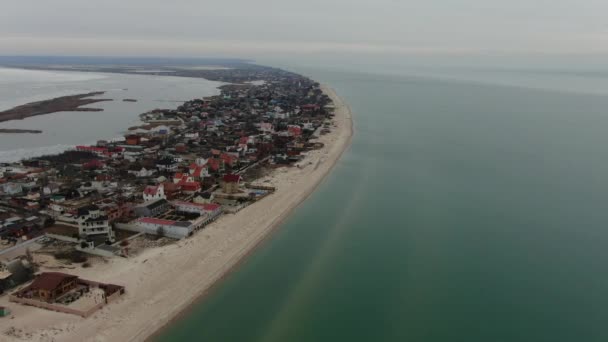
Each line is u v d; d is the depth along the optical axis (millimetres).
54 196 129250
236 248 98188
